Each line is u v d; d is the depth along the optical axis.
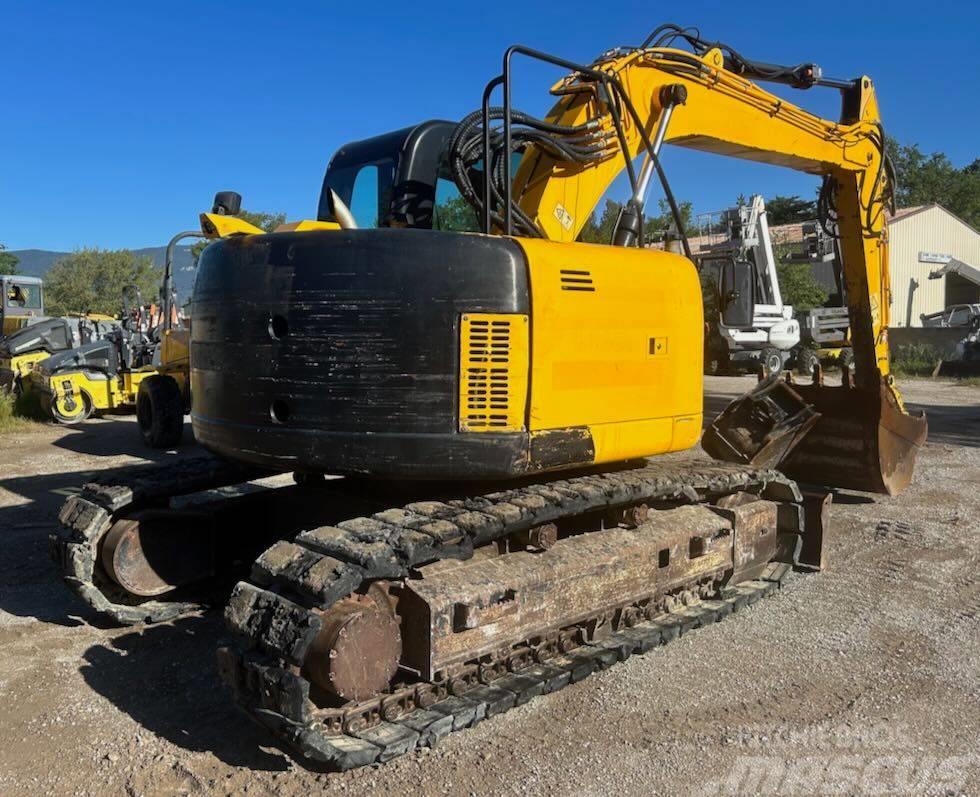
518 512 3.78
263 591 3.46
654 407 4.49
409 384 3.76
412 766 3.50
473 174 4.73
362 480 4.75
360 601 3.48
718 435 6.71
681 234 5.04
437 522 3.68
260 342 3.96
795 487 5.86
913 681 4.36
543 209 4.89
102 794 3.29
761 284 22.86
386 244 3.79
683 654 4.67
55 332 16.12
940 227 37.06
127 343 14.10
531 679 4.02
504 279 3.83
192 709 3.99
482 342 3.80
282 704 3.17
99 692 4.16
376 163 4.98
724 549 5.12
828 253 20.06
